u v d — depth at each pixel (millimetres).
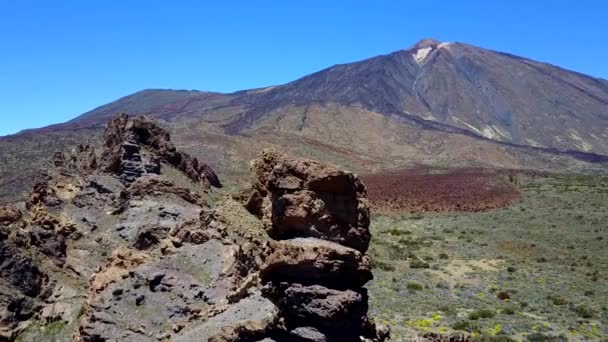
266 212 25891
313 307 17641
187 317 22203
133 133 53969
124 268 25266
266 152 26625
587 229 66688
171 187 48125
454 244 60156
